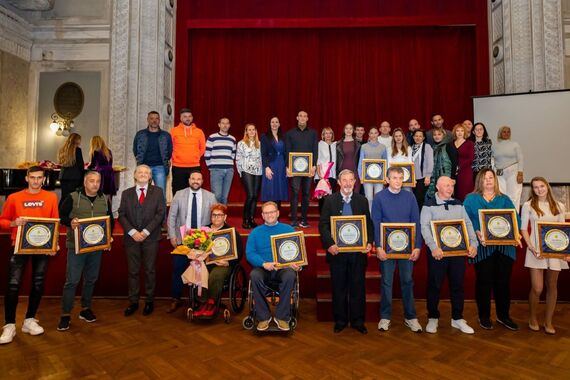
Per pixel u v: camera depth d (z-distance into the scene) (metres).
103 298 4.61
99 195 3.75
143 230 3.95
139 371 2.71
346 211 3.61
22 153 6.89
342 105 7.92
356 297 3.54
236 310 3.92
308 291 4.67
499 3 7.06
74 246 3.53
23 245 3.23
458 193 4.88
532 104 6.33
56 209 3.51
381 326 3.55
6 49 6.54
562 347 3.17
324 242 3.50
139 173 3.99
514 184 5.03
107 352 3.03
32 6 6.68
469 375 2.68
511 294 4.54
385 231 3.51
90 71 6.94
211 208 3.98
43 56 6.98
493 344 3.22
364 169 4.80
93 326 3.64
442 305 4.41
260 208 6.43
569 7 6.44
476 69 7.57
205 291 3.84
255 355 2.99
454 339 3.34
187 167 5.06
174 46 7.71
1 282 4.60
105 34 6.94
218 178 5.09
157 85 6.92
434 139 5.02
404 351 3.08
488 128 6.60
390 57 7.91
